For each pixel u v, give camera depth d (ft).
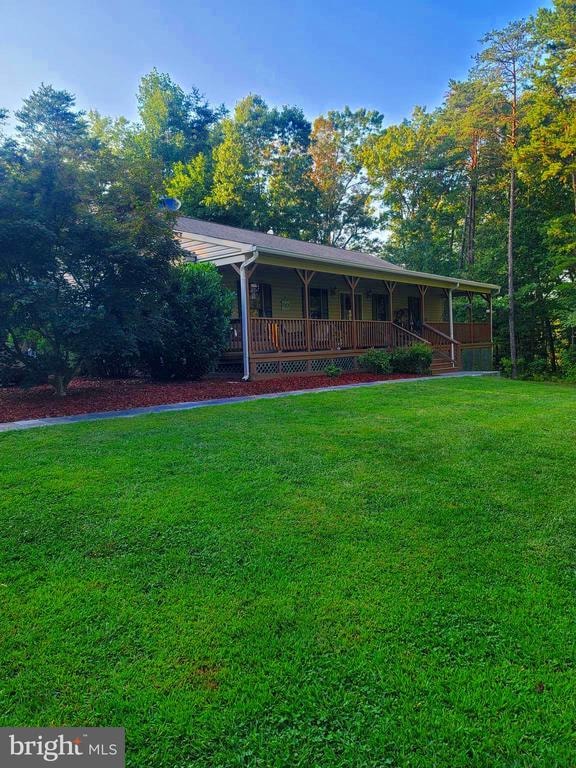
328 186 117.08
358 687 6.57
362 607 8.26
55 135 24.43
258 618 7.97
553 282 73.26
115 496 12.49
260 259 39.09
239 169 99.35
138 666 6.92
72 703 6.31
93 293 25.91
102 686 6.56
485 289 67.26
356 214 119.03
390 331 54.85
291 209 109.29
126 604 8.33
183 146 114.52
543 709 6.20
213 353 36.86
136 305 26.40
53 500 12.19
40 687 6.54
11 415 23.02
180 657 7.11
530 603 8.42
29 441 17.30
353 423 20.62
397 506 12.21
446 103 83.97
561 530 11.10
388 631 7.67
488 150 75.31
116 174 25.76
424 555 9.98
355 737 5.82
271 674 6.78
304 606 8.29
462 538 10.69
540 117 60.59
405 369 47.65
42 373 27.58
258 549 10.12
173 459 15.30
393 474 14.37
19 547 10.11
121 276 26.61
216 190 96.99
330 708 6.23
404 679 6.70
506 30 65.05
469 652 7.23
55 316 23.49
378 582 9.00
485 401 26.91
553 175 62.39
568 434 18.89
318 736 5.84
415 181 98.48
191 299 35.42
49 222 23.76
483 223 88.28
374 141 107.96
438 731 5.90
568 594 8.72
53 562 9.62
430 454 16.25
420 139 96.43
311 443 17.33
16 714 6.14
